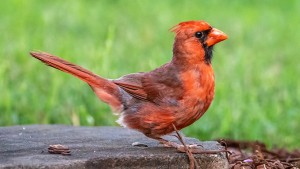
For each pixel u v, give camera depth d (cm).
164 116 869
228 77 1546
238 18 2122
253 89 1478
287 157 1076
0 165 776
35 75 1490
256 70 1623
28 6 2059
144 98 878
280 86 1527
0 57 1573
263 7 2302
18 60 1580
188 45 873
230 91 1445
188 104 866
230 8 2253
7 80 1451
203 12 2144
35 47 1678
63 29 1950
